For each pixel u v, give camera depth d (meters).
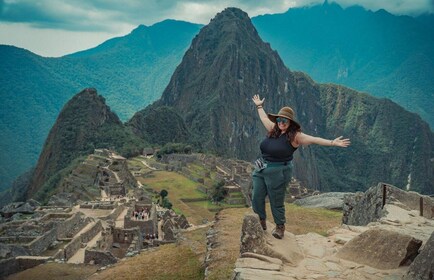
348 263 10.67
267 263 10.16
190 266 19.34
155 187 109.06
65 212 50.44
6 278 29.75
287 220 22.78
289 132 10.93
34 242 36.97
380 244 10.84
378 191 17.58
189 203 97.88
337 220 23.05
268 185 11.16
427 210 15.43
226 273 14.38
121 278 19.70
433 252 9.29
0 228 42.59
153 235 49.47
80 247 40.94
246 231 10.76
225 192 101.94
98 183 94.94
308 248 11.61
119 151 167.38
